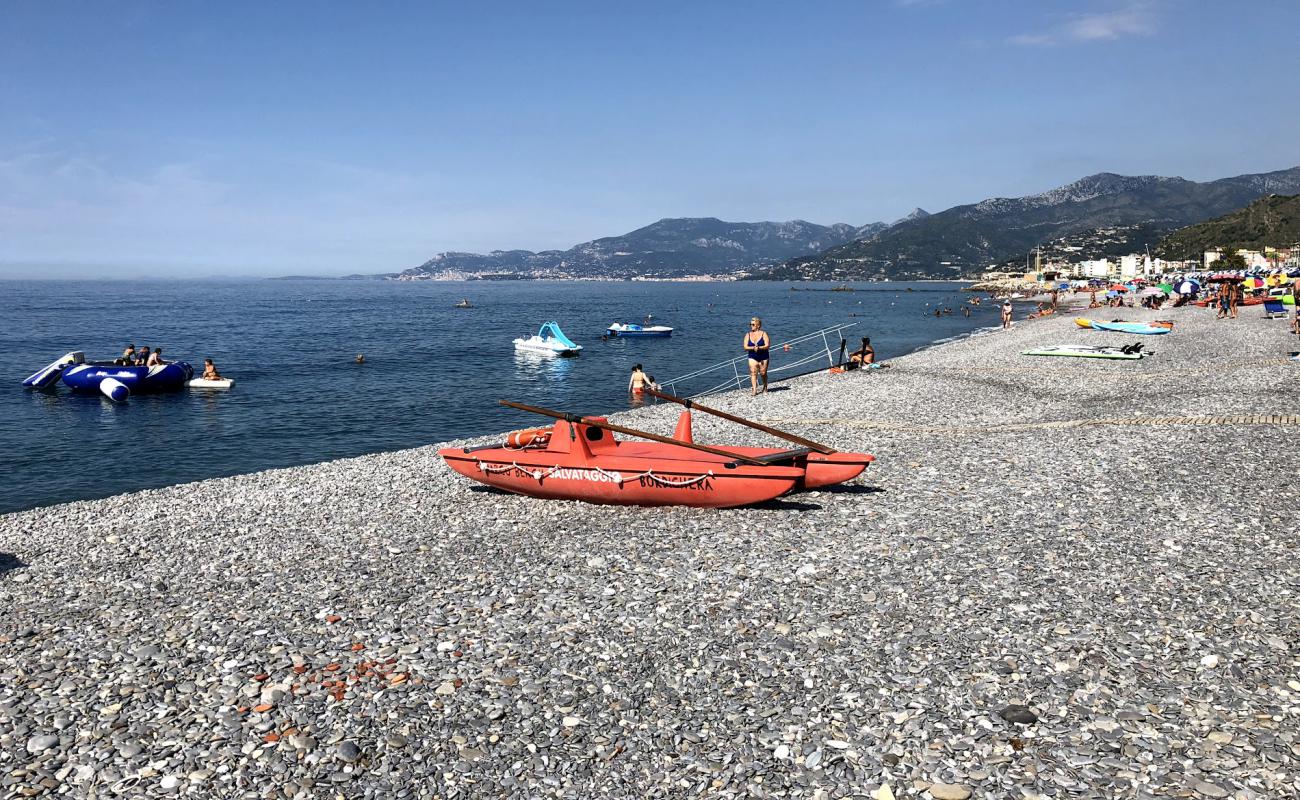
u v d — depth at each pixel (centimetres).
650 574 980
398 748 621
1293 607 809
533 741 625
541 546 1116
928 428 1922
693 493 1258
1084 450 1579
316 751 619
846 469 1270
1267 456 1463
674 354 5319
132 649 815
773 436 1933
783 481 1199
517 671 741
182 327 8475
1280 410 1934
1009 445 1673
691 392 3578
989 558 989
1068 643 749
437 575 1013
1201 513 1143
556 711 669
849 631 796
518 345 5559
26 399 3378
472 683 721
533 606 893
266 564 1090
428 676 736
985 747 590
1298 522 1088
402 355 5291
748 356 2719
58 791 577
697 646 778
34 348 5994
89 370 3531
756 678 710
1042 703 647
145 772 597
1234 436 1641
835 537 1096
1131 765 561
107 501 1505
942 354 3978
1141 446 1586
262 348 5875
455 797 561
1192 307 7175
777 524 1170
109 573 1077
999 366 3269
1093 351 3456
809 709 655
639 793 558
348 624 861
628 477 1289
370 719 663
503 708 675
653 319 9931
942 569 956
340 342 6431
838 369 3375
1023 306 12888
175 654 800
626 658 759
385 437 2600
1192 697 645
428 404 3266
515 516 1290
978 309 12106
